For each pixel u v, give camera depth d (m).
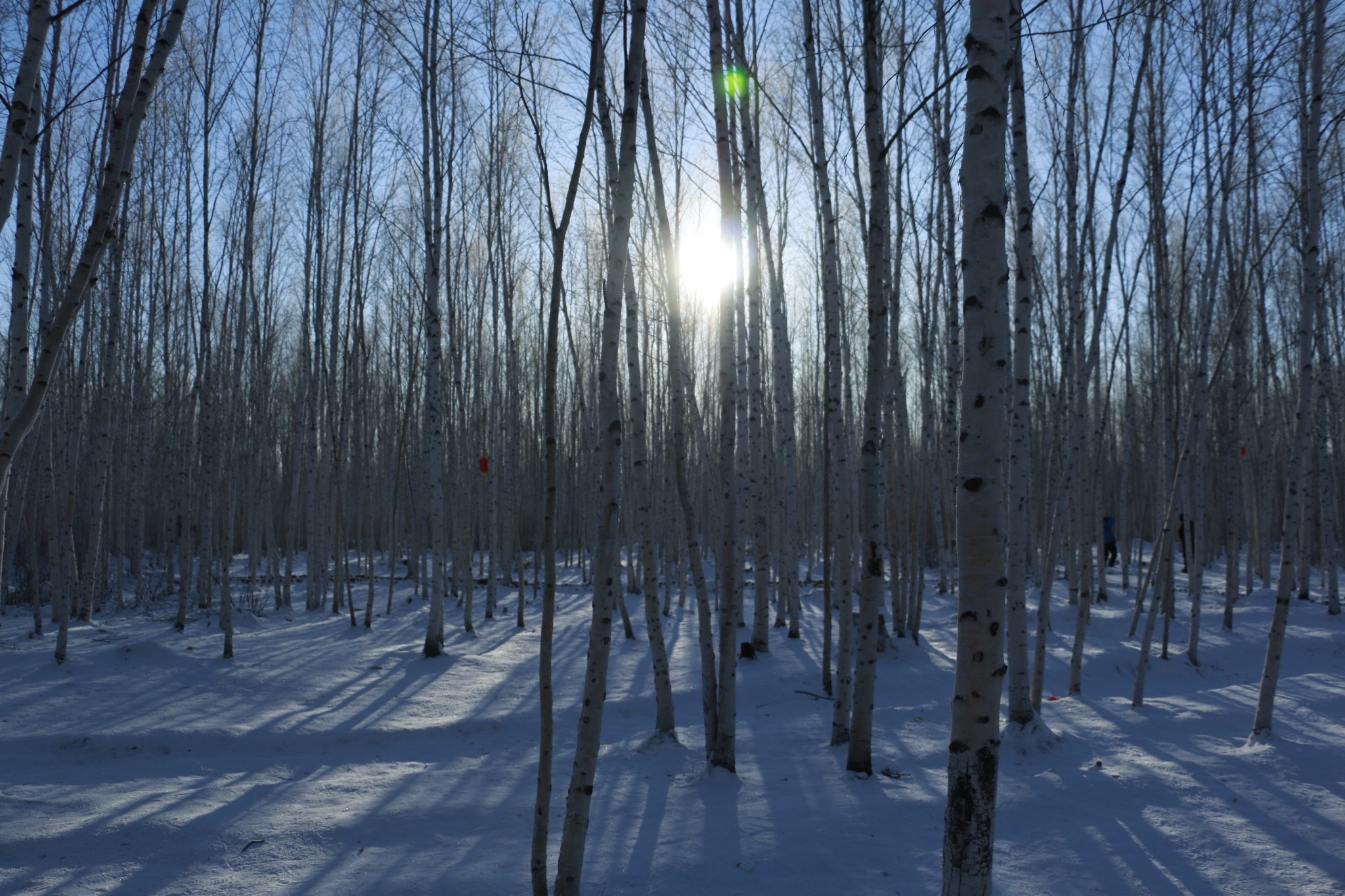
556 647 12.77
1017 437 6.90
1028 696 6.80
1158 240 11.24
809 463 24.84
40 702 8.26
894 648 11.33
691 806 5.28
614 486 3.62
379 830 4.93
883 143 5.96
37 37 4.17
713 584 22.11
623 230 3.70
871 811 5.14
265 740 7.39
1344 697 8.44
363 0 10.02
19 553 21.95
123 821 4.98
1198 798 5.39
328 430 18.56
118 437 19.53
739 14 7.29
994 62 3.01
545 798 3.41
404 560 31.97
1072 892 4.09
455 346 15.71
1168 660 11.12
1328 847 4.59
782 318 14.00
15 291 5.75
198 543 30.98
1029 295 7.12
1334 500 17.36
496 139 15.20
